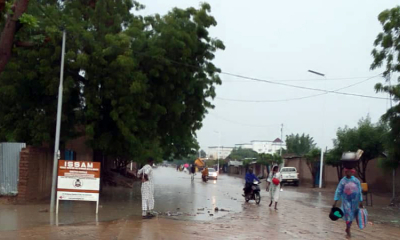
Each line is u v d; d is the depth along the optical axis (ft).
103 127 61.87
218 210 54.90
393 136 66.69
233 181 161.79
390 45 64.59
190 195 79.30
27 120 60.03
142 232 35.06
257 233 36.86
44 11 53.98
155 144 74.69
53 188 46.68
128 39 55.67
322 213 55.01
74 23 56.18
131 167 199.62
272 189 60.03
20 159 50.83
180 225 40.09
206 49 67.62
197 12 65.72
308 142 244.83
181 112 67.36
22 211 44.93
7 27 25.71
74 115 60.70
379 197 88.43
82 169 44.93
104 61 55.36
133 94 57.00
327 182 130.72
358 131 92.63
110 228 36.50
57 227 36.01
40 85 57.57
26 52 54.65
